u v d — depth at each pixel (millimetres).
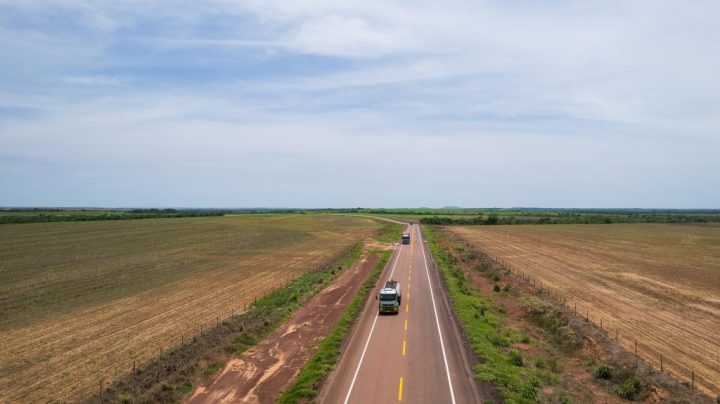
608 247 99438
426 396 25859
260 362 32000
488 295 54438
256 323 39750
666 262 76750
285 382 28641
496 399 25453
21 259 73938
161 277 62250
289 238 115875
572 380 29516
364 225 166250
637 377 28203
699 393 26250
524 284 57625
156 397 25891
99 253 82562
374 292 54031
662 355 32531
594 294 52219
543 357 34031
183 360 31031
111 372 29672
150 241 101812
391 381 27969
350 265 74125
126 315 43250
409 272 68000
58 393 26594
